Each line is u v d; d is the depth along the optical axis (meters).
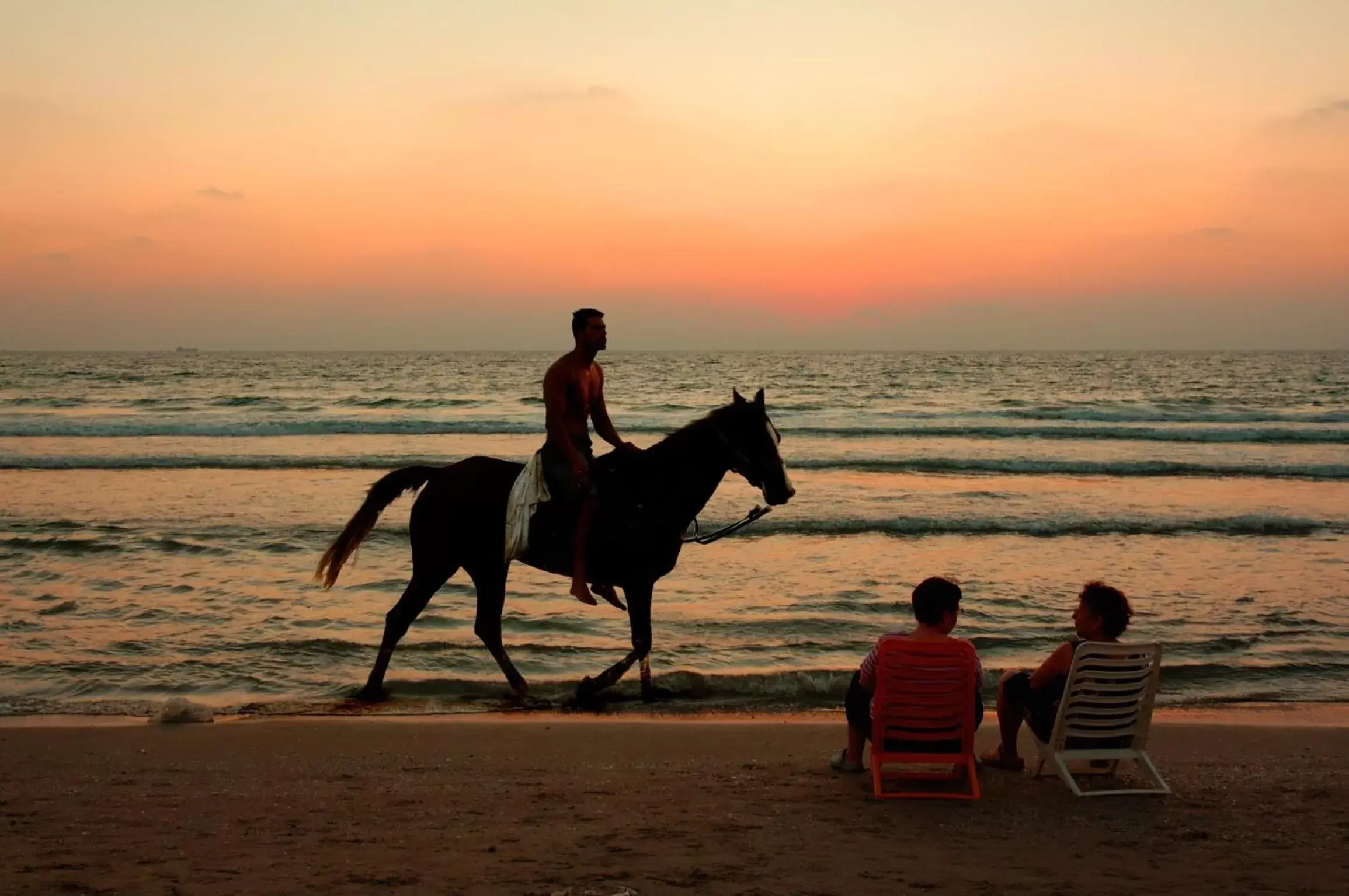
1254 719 8.21
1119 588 12.70
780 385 76.06
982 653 9.89
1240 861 4.94
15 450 26.20
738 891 4.48
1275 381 82.50
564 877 4.62
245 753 6.86
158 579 12.47
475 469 8.42
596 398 8.23
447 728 7.55
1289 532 16.70
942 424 36.19
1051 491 21.02
